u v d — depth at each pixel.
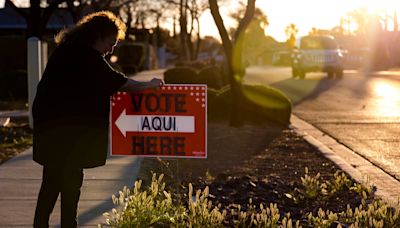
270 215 7.21
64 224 5.48
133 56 50.56
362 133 15.45
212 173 10.35
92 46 5.30
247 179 9.59
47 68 5.31
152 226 6.41
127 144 5.72
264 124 16.72
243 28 15.81
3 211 7.20
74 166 5.30
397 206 6.79
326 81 37.31
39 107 5.27
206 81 27.59
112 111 5.71
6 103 21.94
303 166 10.95
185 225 6.24
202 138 5.65
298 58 39.72
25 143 12.84
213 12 15.73
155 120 5.68
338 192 8.71
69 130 5.23
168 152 5.68
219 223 6.28
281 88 31.02
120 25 5.42
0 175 9.30
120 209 7.04
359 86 32.56
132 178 9.06
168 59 94.12
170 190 7.91
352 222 6.59
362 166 10.97
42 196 5.50
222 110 17.16
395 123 17.45
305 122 17.67
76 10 32.72
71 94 5.19
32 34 25.56
